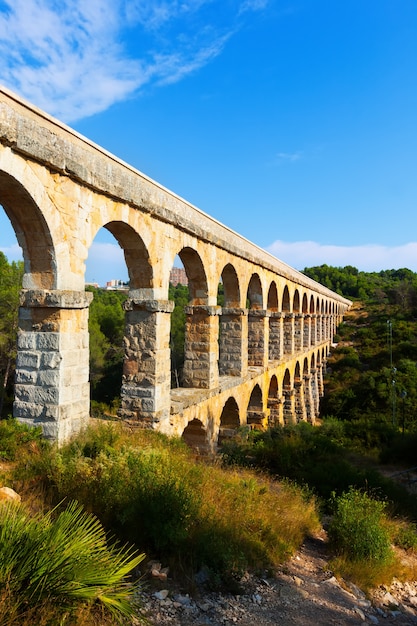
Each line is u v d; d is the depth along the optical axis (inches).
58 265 390.0
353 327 2832.2
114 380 1685.5
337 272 5187.0
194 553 276.2
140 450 360.2
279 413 1083.9
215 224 730.8
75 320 410.9
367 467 789.9
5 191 354.0
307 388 1589.6
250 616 245.9
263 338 978.7
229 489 401.1
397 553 422.0
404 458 850.1
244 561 289.0
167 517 276.8
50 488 307.9
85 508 284.0
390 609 306.0
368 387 1845.5
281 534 366.9
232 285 834.2
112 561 197.2
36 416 394.0
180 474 364.5
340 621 265.4
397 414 1600.6
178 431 587.5
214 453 688.4
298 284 1354.6
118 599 186.1
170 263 575.2
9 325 1231.5
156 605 230.1
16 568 171.8
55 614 164.2
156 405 532.1
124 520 269.0
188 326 701.3
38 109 363.9
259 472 607.5
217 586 265.1
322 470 599.5
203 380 694.5
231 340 839.1
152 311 532.4
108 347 1753.2
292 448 662.5
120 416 542.9
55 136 375.9
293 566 332.8
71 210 401.7
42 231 378.9
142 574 252.2
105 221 449.4
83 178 404.2
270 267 997.2
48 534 187.2
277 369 1060.5
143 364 538.0
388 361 2121.1
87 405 429.7
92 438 390.3
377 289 4232.3
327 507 495.8
